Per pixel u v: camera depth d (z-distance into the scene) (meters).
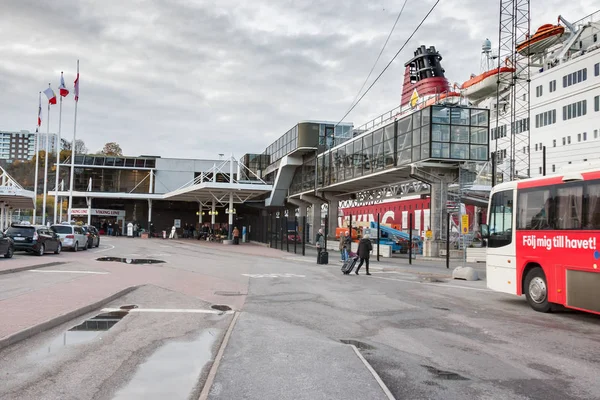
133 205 70.06
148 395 5.33
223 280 17.72
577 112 47.25
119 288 13.89
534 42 49.88
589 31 50.38
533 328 9.92
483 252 31.56
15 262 21.08
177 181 71.38
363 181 40.44
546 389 5.91
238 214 72.56
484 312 11.91
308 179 51.75
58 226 31.70
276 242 42.41
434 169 33.34
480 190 40.44
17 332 7.73
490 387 5.95
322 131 49.22
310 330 9.23
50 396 5.25
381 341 8.44
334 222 49.09
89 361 6.70
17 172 98.81
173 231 63.19
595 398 5.62
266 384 5.68
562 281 11.37
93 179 69.50
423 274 22.55
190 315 10.65
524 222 12.84
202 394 5.26
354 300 13.57
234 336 8.47
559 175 11.75
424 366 6.85
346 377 6.00
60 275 17.22
